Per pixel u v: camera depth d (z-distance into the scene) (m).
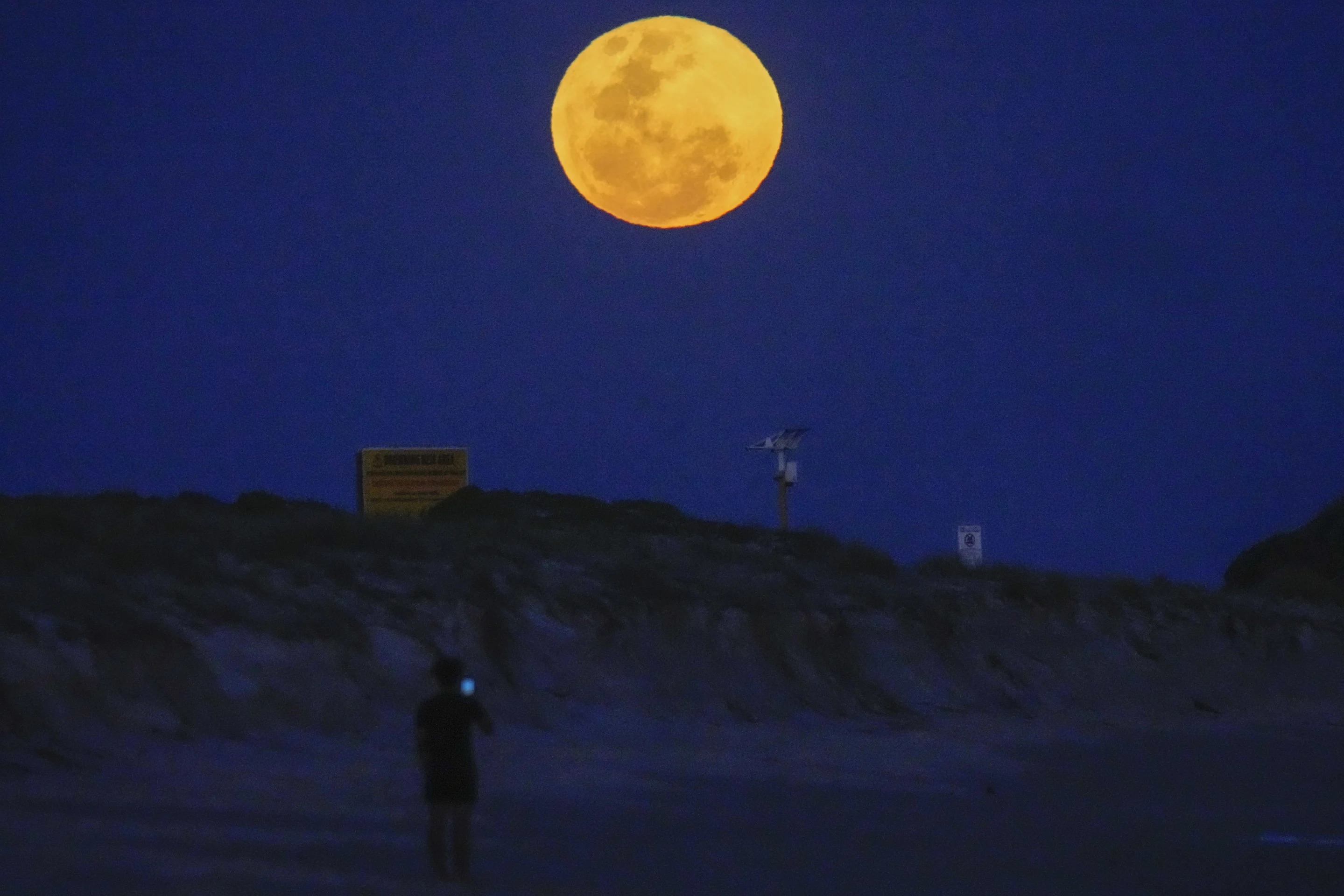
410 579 81.69
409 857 41.31
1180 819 60.44
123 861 36.91
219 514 95.44
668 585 94.75
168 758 53.38
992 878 45.31
